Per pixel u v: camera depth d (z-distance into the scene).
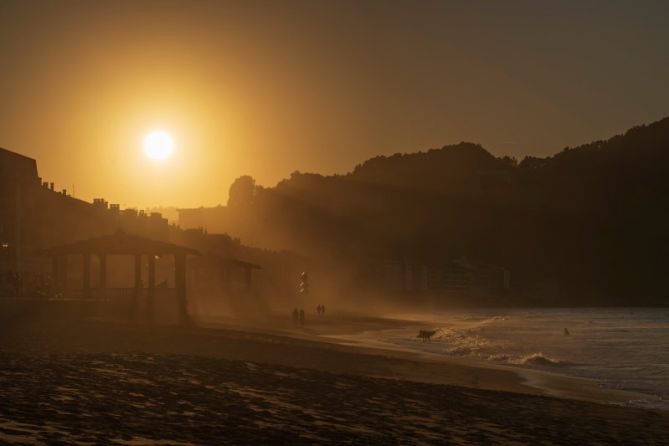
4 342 35.53
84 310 55.00
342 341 65.38
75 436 14.52
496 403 27.80
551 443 19.97
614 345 74.69
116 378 24.19
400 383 31.77
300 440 16.94
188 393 22.58
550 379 42.34
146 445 14.60
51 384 21.38
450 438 19.33
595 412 27.48
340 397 25.47
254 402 22.19
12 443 13.23
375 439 18.03
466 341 73.75
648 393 37.06
